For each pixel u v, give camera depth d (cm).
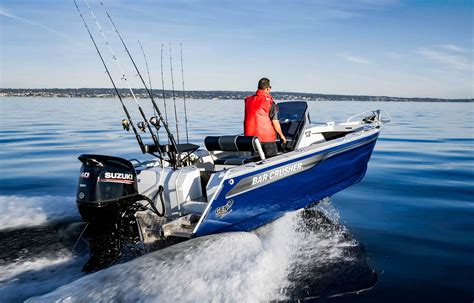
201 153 473
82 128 1533
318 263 357
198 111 2598
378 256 380
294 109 549
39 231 408
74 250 362
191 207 371
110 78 401
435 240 425
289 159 418
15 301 275
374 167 823
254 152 449
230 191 357
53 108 2945
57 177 729
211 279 282
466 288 320
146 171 394
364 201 579
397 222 485
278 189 412
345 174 517
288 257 362
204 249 314
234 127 1514
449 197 596
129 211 349
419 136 1353
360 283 322
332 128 612
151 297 256
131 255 345
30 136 1274
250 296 276
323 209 540
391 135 1381
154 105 402
